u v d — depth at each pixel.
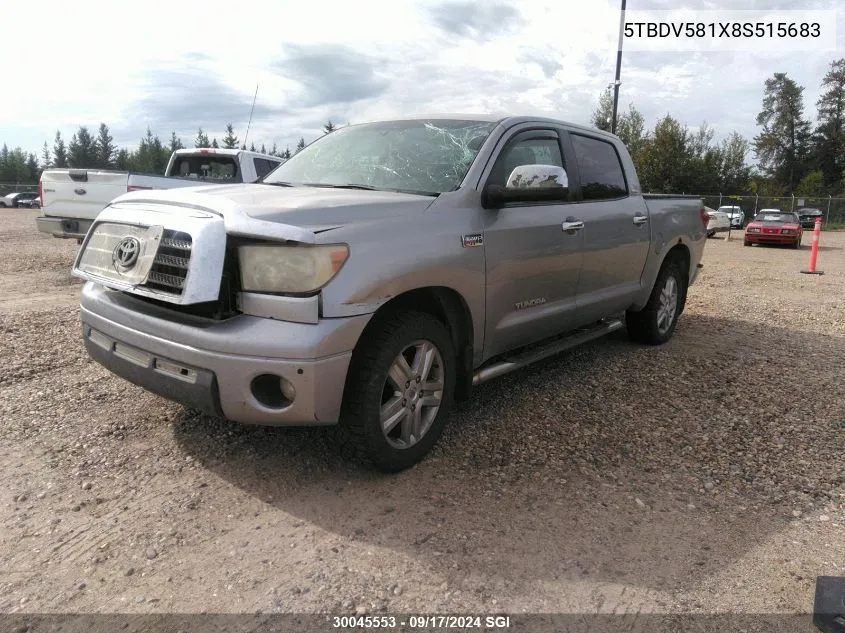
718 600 2.38
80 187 8.75
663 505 3.05
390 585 2.41
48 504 2.87
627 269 5.15
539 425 3.97
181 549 2.58
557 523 2.86
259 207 2.87
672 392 4.66
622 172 5.29
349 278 2.82
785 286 10.79
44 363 4.77
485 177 3.70
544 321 4.25
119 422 3.74
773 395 4.64
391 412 3.14
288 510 2.89
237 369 2.74
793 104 79.75
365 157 4.05
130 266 2.99
